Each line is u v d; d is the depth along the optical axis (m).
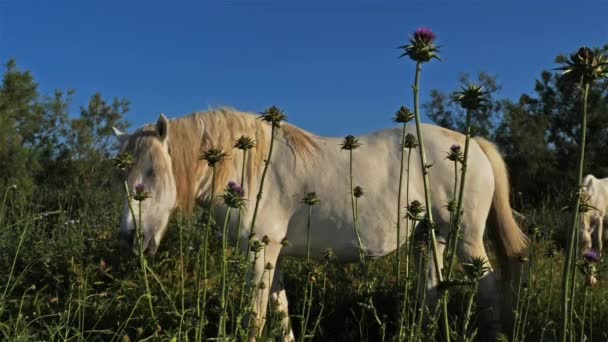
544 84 21.42
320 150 3.73
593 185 6.17
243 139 2.24
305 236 3.68
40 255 4.58
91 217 6.49
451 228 2.10
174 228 4.87
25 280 4.25
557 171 19.69
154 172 3.51
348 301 4.12
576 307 3.77
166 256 4.45
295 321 4.12
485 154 3.87
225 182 3.57
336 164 3.69
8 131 16.33
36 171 18.12
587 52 1.27
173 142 3.58
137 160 3.52
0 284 4.17
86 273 4.08
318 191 3.62
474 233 3.70
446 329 1.62
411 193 3.68
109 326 3.42
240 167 3.60
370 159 3.72
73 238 5.03
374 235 3.65
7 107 20.08
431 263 3.54
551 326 3.23
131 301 3.82
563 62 1.30
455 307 3.80
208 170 3.64
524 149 20.53
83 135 20.34
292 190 3.62
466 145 1.66
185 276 4.00
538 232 2.69
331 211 3.62
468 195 3.69
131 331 3.37
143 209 3.50
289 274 4.76
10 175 15.97
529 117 21.73
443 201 3.70
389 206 3.65
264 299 3.34
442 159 3.73
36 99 21.69
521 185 19.31
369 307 2.39
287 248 3.72
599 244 6.18
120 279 4.18
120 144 3.72
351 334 3.40
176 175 3.55
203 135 3.61
